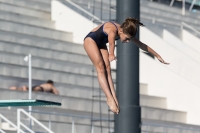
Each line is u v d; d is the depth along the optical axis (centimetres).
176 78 6775
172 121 6456
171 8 8519
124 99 4722
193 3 8944
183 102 6725
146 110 6259
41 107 5641
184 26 8425
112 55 3109
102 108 6059
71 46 6781
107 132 5769
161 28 7675
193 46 7856
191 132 6366
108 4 7775
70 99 5919
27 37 6556
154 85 6844
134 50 4738
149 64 6894
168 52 7138
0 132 4675
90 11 7438
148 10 8175
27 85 6019
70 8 7156
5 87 5856
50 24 7100
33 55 6394
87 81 6406
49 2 7369
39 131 5350
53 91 5862
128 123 4706
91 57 3191
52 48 6662
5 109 5366
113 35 3138
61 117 5631
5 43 6281
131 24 3158
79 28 7056
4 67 5984
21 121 5341
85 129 5675
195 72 7112
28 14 7094
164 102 6694
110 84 3200
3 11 6744
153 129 6059
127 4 4694
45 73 6175
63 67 6444
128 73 4725
